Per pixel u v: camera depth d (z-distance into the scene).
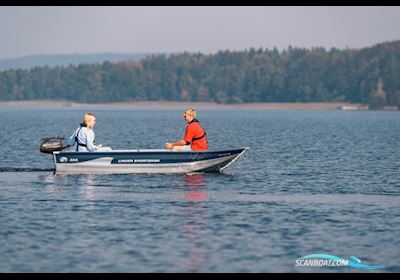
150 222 47.19
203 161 71.25
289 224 46.84
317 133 186.38
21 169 75.62
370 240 42.59
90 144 69.56
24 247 40.31
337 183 68.31
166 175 70.25
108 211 51.09
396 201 56.88
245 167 82.75
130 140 146.50
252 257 38.75
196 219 48.28
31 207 52.62
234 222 47.38
